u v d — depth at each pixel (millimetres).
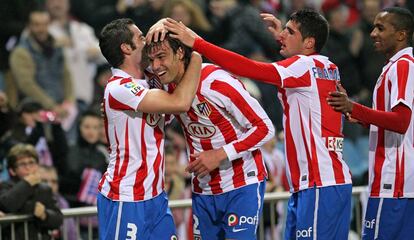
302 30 18969
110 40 18203
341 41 36562
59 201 26078
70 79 34250
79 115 33688
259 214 18734
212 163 18094
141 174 18156
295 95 18781
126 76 18203
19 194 22453
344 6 39688
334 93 18312
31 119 27562
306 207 18828
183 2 35000
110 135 18359
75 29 35375
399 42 19203
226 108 18281
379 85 19328
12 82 33656
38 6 35625
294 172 19016
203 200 18875
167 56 17891
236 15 35844
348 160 33250
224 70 18625
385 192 19344
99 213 18547
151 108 17719
